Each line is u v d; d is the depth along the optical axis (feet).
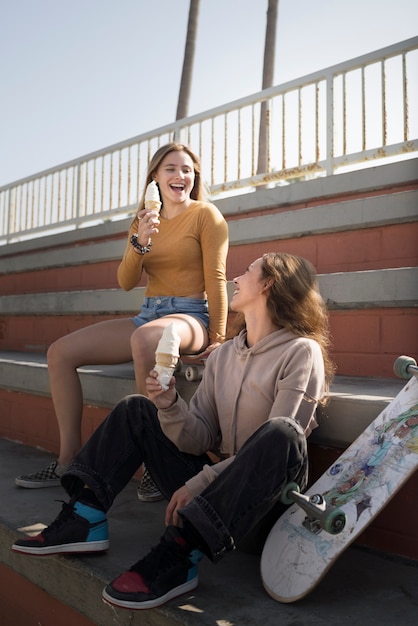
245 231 12.16
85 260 15.56
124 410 6.01
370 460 5.34
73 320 14.47
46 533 5.82
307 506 4.82
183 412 6.01
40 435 11.00
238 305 6.36
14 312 16.37
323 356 6.20
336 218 10.75
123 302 12.75
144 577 4.92
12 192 26.35
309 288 6.19
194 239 8.54
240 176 17.48
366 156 14.66
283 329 6.13
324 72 15.66
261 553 5.93
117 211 20.68
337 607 4.92
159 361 5.88
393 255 10.12
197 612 4.83
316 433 6.53
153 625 4.96
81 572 5.70
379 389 7.20
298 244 11.39
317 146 15.84
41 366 10.81
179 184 8.68
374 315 9.23
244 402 6.09
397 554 5.88
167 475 6.06
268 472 4.99
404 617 4.76
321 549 4.93
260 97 16.93
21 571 6.60
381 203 10.17
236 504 4.96
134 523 7.06
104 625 5.42
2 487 8.53
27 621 6.62
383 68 14.61
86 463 5.90
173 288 8.66
